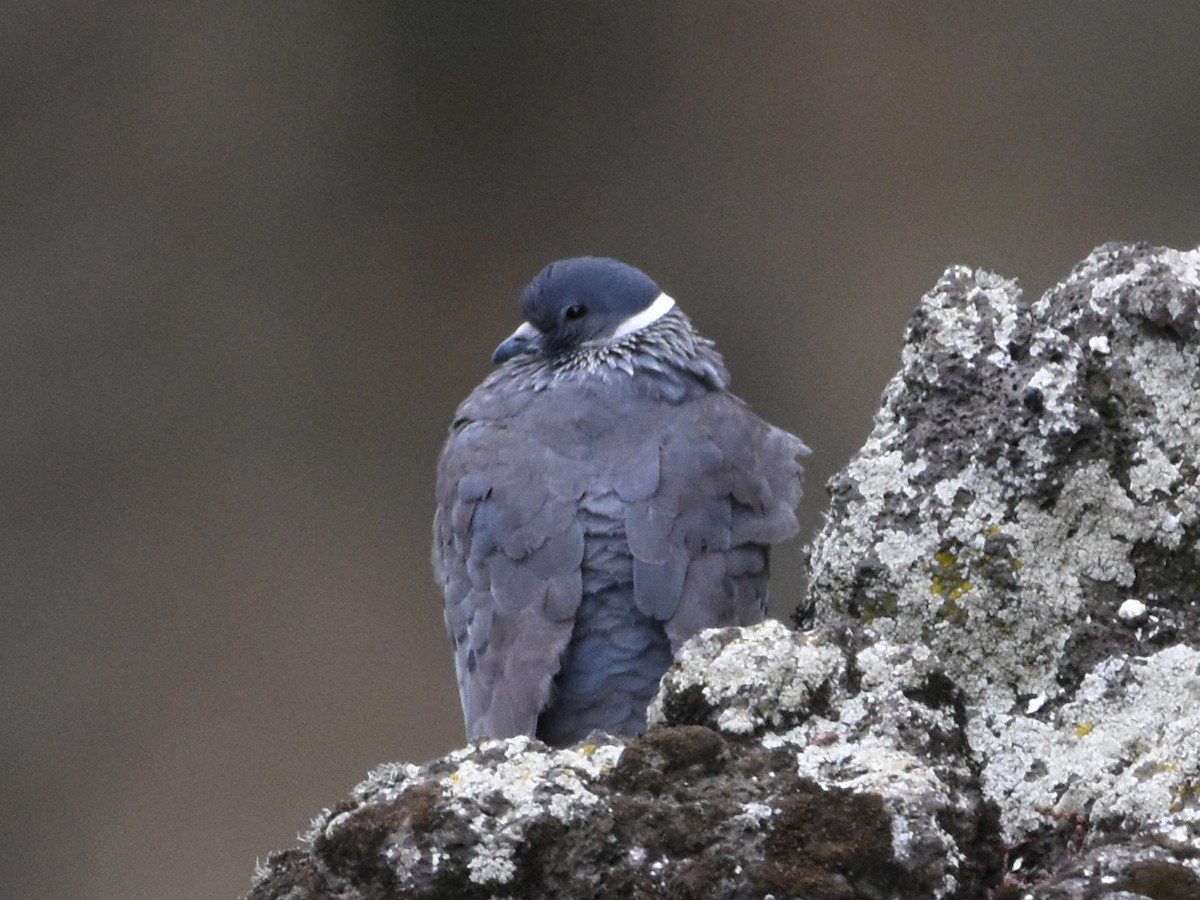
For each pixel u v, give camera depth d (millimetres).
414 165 18156
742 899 3975
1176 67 17328
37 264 17422
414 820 4094
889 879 3973
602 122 18219
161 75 17781
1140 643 4883
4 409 17188
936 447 5137
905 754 4184
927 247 17531
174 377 17516
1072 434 4984
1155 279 5059
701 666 4395
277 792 16438
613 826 4078
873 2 17812
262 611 17109
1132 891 3922
